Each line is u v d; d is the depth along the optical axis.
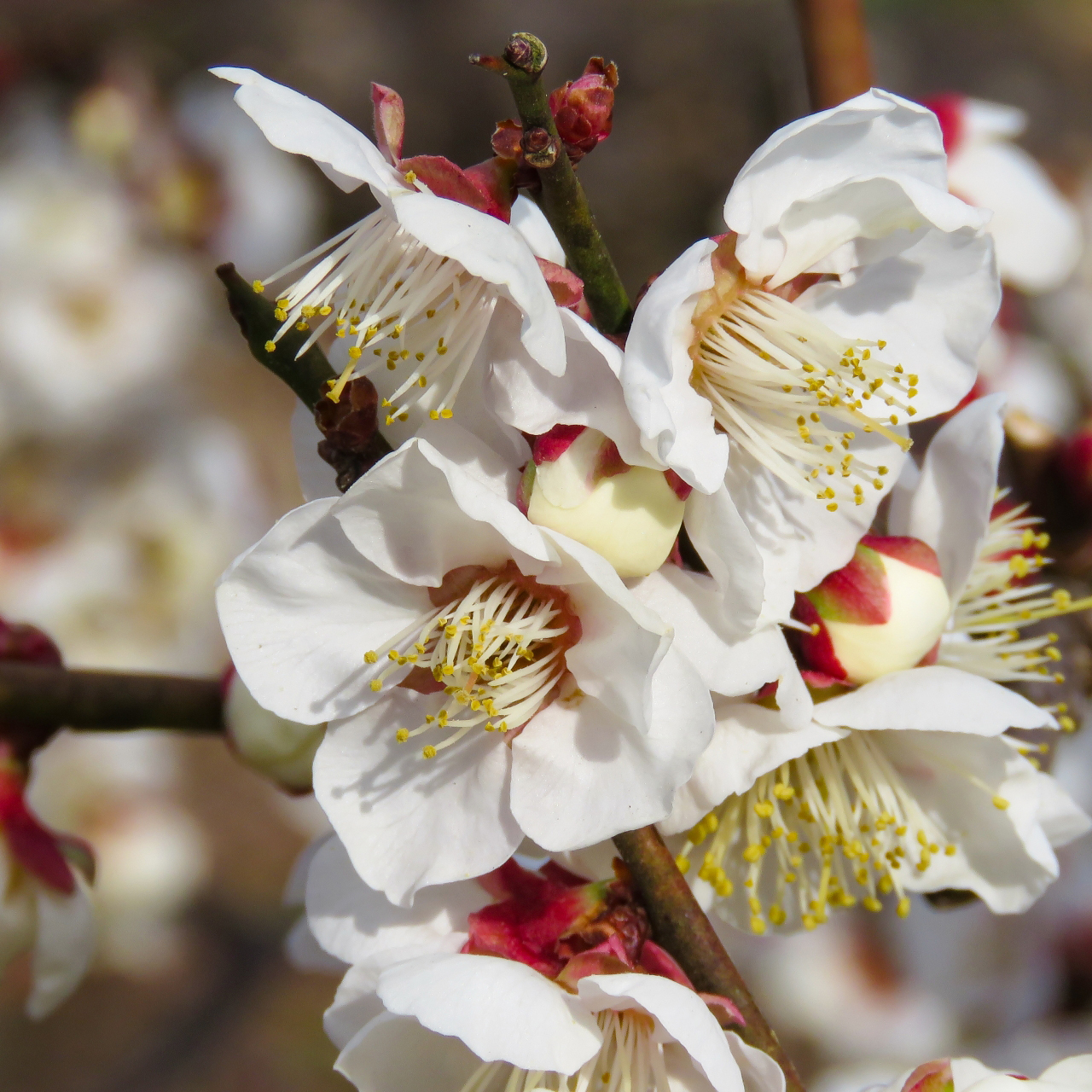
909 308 0.23
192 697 0.25
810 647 0.23
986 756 0.24
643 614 0.22
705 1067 0.22
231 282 0.23
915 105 0.22
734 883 0.24
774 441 0.23
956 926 0.41
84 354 0.50
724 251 0.23
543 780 0.22
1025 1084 0.23
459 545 0.22
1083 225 0.45
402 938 0.23
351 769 0.22
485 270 0.21
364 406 0.23
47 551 0.48
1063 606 0.25
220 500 0.50
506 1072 0.23
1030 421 0.28
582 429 0.22
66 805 0.48
